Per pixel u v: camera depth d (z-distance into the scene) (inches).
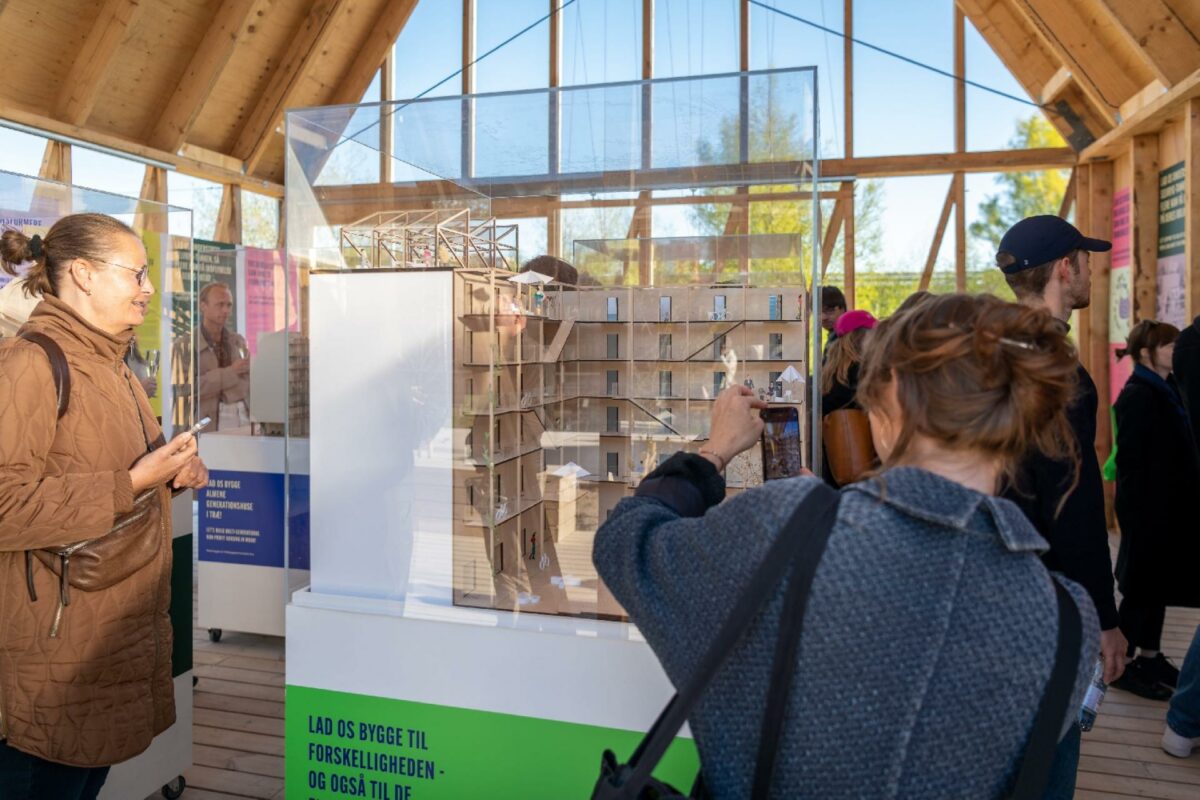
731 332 76.9
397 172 77.2
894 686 27.2
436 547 73.8
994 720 27.7
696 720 30.2
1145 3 195.3
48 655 62.2
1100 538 59.0
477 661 69.4
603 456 79.0
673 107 72.8
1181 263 216.7
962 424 28.9
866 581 27.8
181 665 104.3
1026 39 270.7
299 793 75.7
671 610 31.4
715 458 42.4
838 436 57.6
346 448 75.9
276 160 323.9
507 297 75.2
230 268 202.1
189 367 118.6
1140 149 235.6
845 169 302.5
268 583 160.9
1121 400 139.7
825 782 27.6
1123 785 111.7
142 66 247.0
